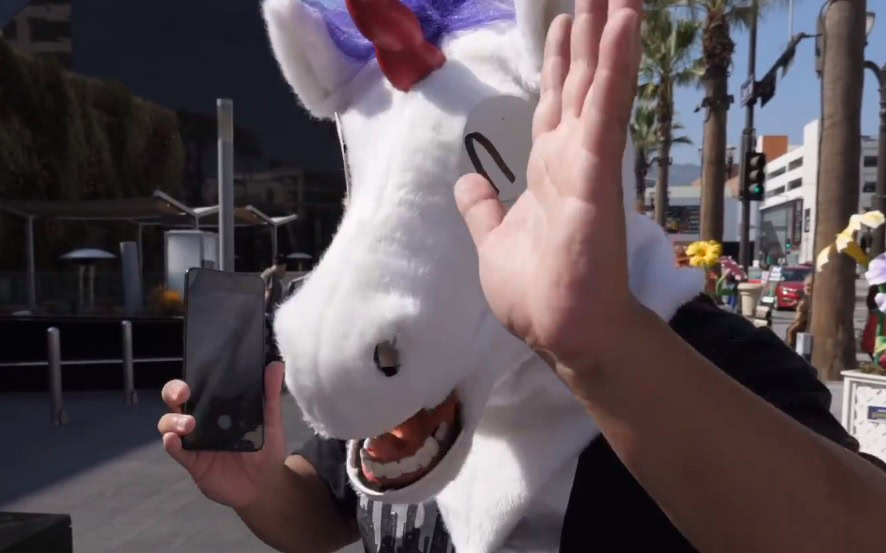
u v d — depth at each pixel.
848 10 9.62
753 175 16.69
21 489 5.80
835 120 9.77
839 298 9.83
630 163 1.16
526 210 0.77
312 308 1.00
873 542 0.75
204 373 1.33
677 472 0.73
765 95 16.23
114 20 25.42
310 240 26.20
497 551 1.19
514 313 0.76
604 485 1.12
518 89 1.07
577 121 0.75
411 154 1.05
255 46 25.94
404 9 1.08
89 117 23.30
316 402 0.99
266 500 1.42
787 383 1.09
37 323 10.16
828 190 9.87
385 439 1.08
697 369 0.74
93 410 8.74
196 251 12.88
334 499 1.56
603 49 0.71
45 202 18.30
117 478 6.04
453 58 1.11
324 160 26.17
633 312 0.72
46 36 25.22
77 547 4.68
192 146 26.03
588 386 0.74
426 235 1.02
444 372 1.00
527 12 1.02
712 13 20.27
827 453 0.77
